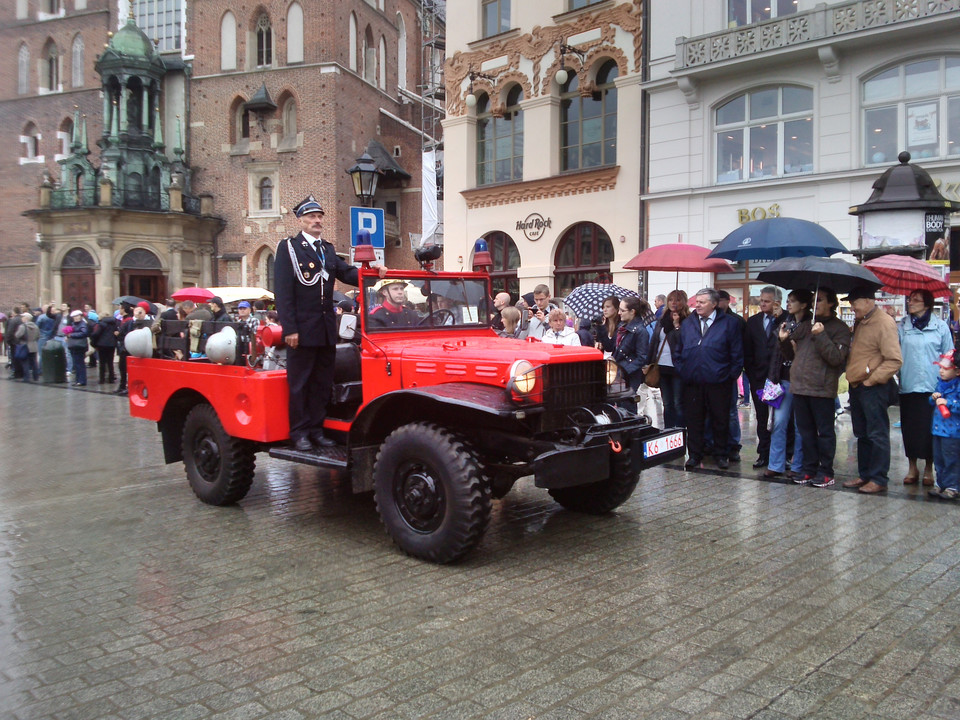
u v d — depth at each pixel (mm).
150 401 7117
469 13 21391
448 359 5164
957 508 6070
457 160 21984
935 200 9047
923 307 6773
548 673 3408
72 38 35344
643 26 17609
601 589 4434
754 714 3041
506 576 4684
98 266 30188
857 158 14828
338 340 6086
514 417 4801
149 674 3459
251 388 5859
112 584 4645
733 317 7637
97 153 34906
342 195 32375
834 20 14570
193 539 5586
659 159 17453
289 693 3260
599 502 5895
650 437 5379
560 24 19266
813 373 6770
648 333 8570
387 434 5559
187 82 33656
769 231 8203
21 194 36031
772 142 15992
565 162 19875
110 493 7145
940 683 3277
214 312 12297
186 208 32500
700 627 3879
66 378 19797
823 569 4703
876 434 6617
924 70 14180
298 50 32188
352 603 4281
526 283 20328
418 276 6094
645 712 3066
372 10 35188
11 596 4461
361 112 33938
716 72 16125
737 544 5238
